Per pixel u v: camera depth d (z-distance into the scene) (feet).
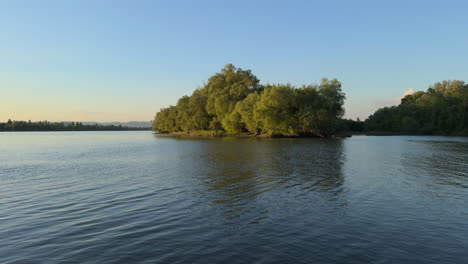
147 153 162.50
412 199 58.13
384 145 212.23
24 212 50.60
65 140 353.10
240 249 35.37
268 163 112.16
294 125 331.57
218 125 430.61
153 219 46.60
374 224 43.88
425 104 458.91
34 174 91.76
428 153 151.02
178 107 555.69
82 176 87.04
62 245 36.81
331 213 49.26
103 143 279.90
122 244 37.04
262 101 329.52
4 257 33.60
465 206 53.26
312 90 339.57
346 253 34.19
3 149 204.95
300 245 36.42
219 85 444.14
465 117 400.88
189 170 96.17
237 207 53.06
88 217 47.75
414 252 34.47
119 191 66.28
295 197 60.03
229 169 97.50
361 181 76.18
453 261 32.30
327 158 128.36
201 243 37.22
